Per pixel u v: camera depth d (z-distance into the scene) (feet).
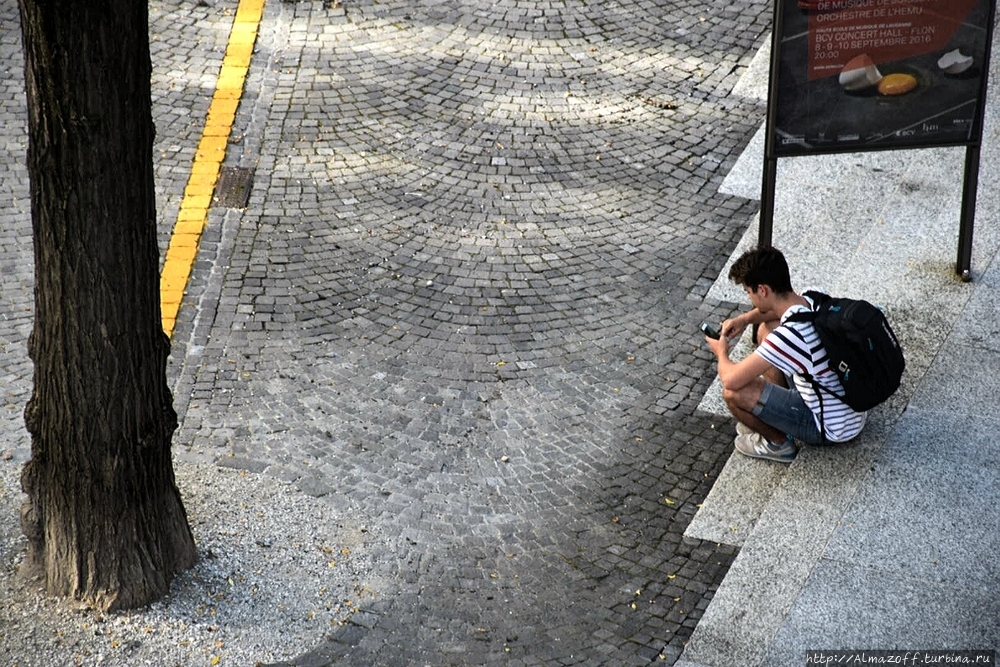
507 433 36.88
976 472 33.86
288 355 39.78
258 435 36.35
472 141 50.93
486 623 29.99
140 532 29.01
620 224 46.73
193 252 44.16
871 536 31.94
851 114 37.81
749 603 30.17
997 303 40.73
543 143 51.03
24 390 37.73
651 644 29.48
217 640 28.81
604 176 49.29
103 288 26.02
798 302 33.65
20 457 34.81
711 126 52.39
